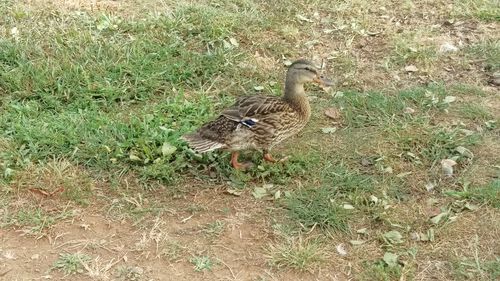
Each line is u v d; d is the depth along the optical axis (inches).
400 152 116.5
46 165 111.5
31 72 126.4
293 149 117.3
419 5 149.3
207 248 102.7
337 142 118.7
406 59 135.8
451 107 125.2
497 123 121.8
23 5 142.3
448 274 99.9
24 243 102.9
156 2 145.4
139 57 131.0
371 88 130.2
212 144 109.3
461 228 105.2
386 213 106.7
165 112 121.7
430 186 111.3
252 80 130.5
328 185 110.9
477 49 137.9
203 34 137.4
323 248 102.6
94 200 108.5
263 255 101.9
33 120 118.5
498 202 108.0
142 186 110.1
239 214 107.1
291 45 139.3
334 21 145.2
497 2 148.6
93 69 128.3
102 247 102.6
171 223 105.7
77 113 120.7
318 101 126.7
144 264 100.7
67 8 142.9
